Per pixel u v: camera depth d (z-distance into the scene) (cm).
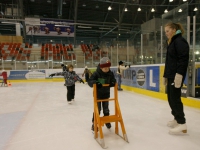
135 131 267
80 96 634
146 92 630
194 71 438
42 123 314
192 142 226
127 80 812
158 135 250
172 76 246
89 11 2023
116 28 2364
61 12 1939
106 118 234
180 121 249
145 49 748
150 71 615
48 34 1944
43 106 463
